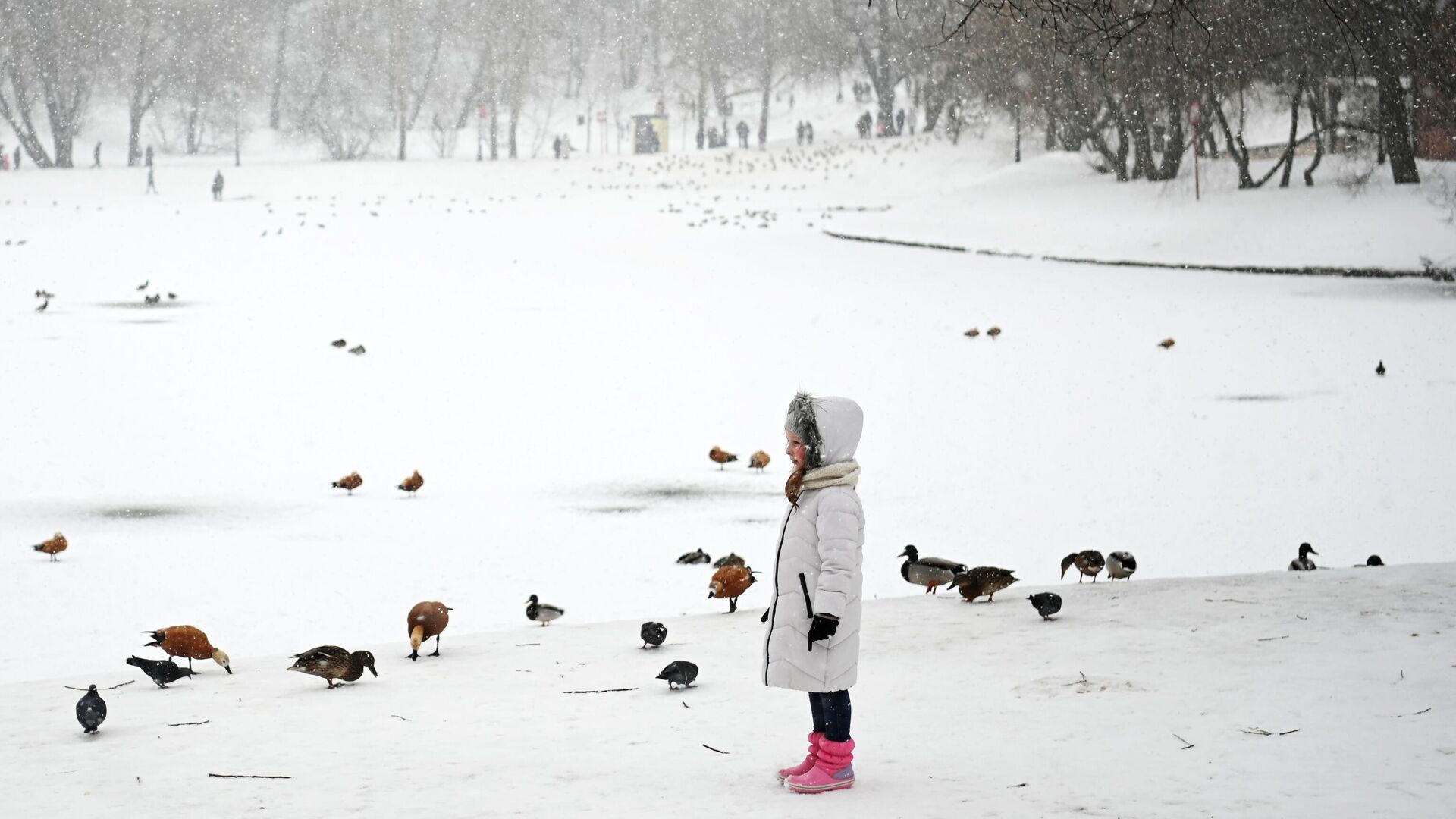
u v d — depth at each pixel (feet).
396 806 15.47
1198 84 157.38
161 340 98.84
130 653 34.40
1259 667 21.34
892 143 308.19
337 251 162.50
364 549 48.80
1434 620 24.59
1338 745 15.92
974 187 210.38
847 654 15.60
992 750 17.03
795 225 205.46
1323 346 97.71
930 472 63.98
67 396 79.36
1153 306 121.80
